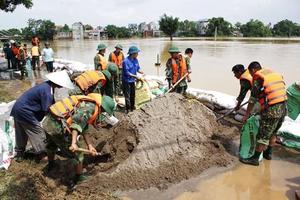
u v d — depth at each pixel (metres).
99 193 4.34
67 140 4.33
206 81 12.26
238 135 6.18
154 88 8.91
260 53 23.50
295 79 12.24
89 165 5.11
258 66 5.35
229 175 4.88
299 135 5.67
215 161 5.18
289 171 5.00
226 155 5.39
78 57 24.70
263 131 4.96
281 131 5.87
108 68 7.06
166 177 4.67
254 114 5.41
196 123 5.79
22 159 5.15
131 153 5.01
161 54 24.97
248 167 5.13
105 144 5.45
